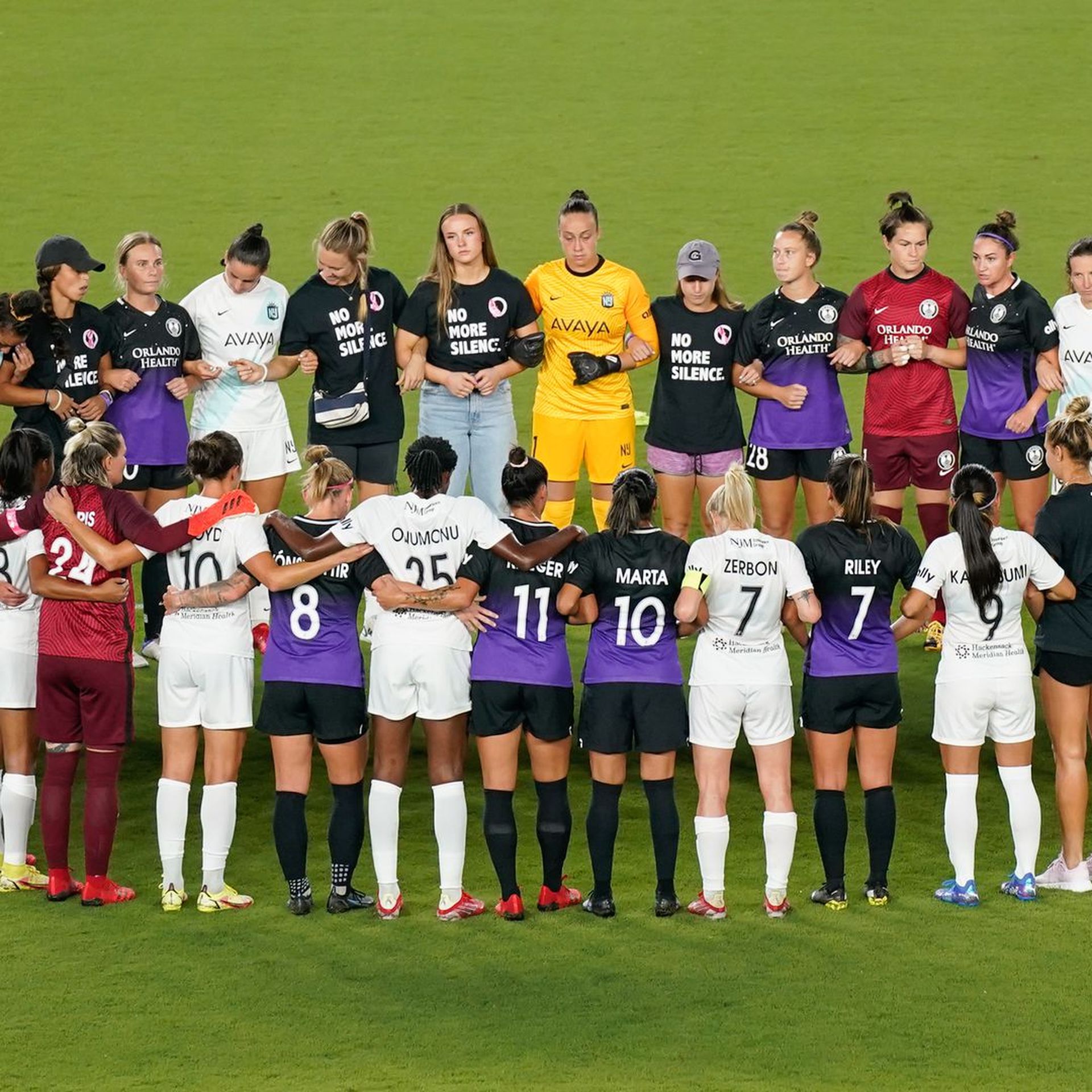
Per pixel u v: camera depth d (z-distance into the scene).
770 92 105.06
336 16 118.56
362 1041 25.67
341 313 39.25
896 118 100.00
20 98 102.88
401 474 55.81
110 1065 24.95
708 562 29.70
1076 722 31.09
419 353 39.78
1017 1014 26.47
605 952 28.86
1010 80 105.44
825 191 89.25
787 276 39.62
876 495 41.12
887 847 30.52
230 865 32.62
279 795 30.27
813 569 30.11
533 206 87.75
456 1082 24.30
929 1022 26.23
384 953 28.83
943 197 87.88
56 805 30.72
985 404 40.84
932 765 36.75
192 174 92.12
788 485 40.91
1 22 115.69
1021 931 29.48
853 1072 24.64
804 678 30.64
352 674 29.98
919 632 43.88
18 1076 24.62
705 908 30.19
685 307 40.16
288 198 88.75
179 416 39.66
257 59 110.31
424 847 33.41
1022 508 41.38
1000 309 40.03
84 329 38.06
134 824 34.38
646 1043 25.58
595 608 30.38
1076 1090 24.14
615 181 91.56
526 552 29.86
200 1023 26.31
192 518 30.12
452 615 30.08
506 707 29.95
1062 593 30.69
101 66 108.44
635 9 120.31
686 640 44.06
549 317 40.59
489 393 39.59
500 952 28.88
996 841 33.56
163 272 38.66
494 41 114.56
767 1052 25.25
